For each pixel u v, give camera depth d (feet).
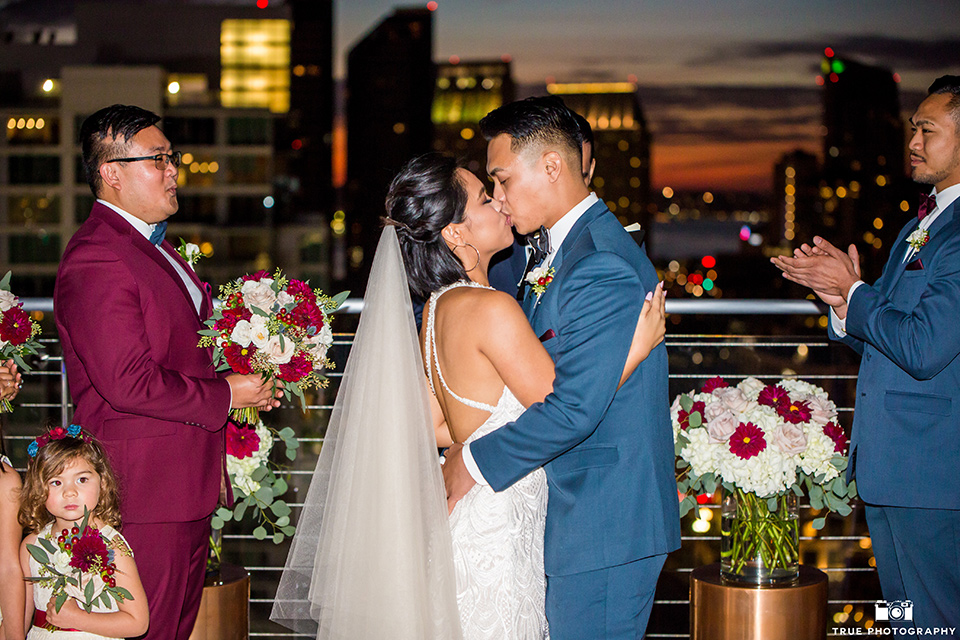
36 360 10.84
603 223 7.07
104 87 137.49
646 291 6.87
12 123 138.21
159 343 7.75
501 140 7.10
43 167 138.21
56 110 138.62
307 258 184.34
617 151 391.04
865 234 295.48
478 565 7.00
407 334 7.09
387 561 6.86
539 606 7.25
